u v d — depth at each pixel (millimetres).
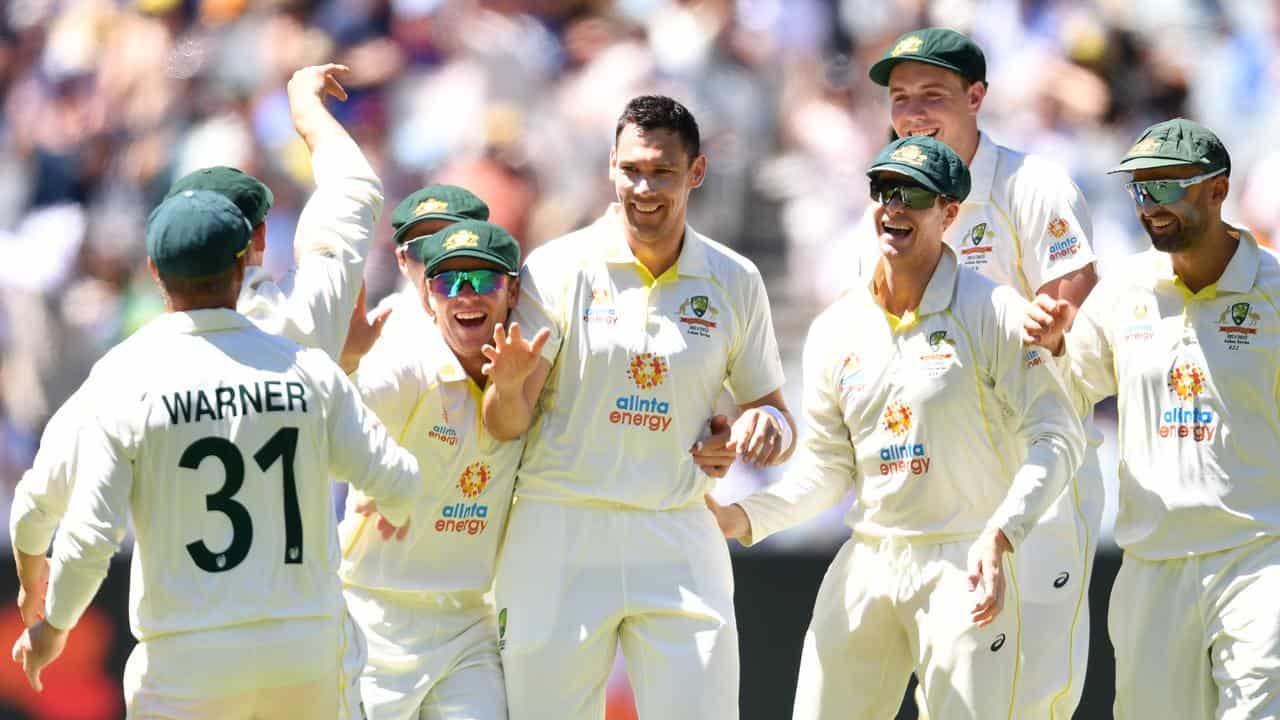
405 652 18828
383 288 39344
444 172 40500
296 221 41250
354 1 43656
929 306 18250
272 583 15648
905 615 18656
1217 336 17906
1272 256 17953
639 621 18625
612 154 18656
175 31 43844
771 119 41250
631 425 18500
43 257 39438
